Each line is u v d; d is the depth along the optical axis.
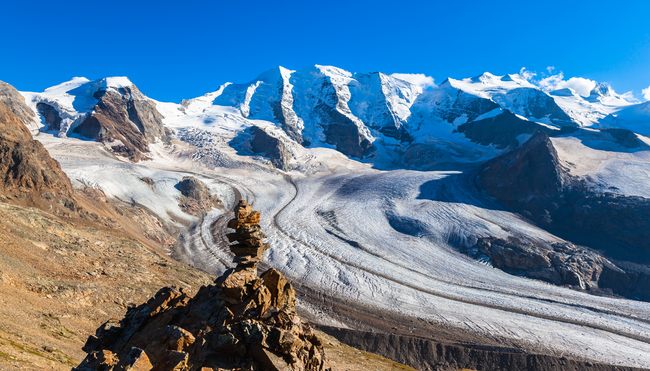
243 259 13.85
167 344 10.77
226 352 10.91
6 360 14.43
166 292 13.60
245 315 11.98
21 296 25.16
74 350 20.44
